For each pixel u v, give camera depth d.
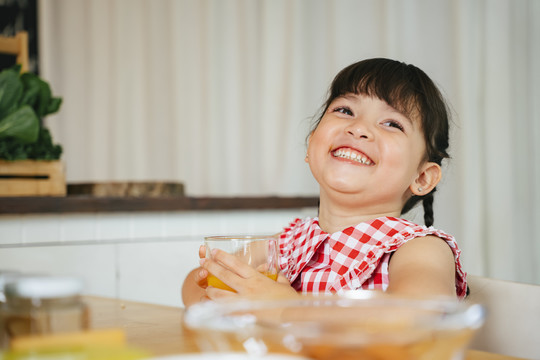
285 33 3.16
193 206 1.78
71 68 3.74
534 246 2.47
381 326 0.42
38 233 1.60
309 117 3.02
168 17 3.63
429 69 2.62
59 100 1.79
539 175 2.46
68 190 1.94
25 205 1.57
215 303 0.46
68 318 0.48
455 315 0.40
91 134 3.76
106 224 1.68
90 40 3.76
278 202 1.92
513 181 2.44
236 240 0.79
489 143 2.46
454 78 2.53
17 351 0.41
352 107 1.09
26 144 1.69
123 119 3.73
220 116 3.45
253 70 3.31
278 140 3.16
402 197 1.12
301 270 1.06
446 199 2.50
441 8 2.59
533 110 2.47
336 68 2.94
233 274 0.78
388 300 0.49
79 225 1.65
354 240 1.02
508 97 2.44
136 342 0.60
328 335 0.38
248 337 0.40
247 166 3.33
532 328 0.85
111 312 0.77
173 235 1.77
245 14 3.33
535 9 2.47
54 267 1.61
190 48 3.56
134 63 3.72
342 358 0.38
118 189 1.90
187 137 3.55
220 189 3.44
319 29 3.05
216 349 0.41
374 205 1.05
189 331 0.66
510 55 2.45
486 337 0.89
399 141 1.04
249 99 3.32
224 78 3.43
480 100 2.50
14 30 3.66
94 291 1.66
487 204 2.47
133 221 1.72
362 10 2.86
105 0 3.76
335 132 1.06
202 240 1.81
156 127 3.68
